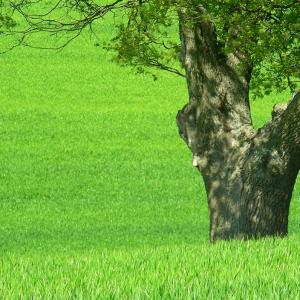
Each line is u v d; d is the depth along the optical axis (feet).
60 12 568.41
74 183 337.72
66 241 245.65
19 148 384.68
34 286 99.60
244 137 164.76
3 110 445.37
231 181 164.86
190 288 92.68
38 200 314.76
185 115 169.99
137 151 385.50
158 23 156.04
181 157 378.32
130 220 286.05
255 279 100.01
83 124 425.28
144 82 508.12
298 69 151.84
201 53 166.40
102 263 121.08
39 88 488.02
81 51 552.41
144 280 101.45
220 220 166.61
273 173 160.15
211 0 144.46
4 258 139.64
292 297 88.89
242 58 165.37
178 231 265.95
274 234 163.53
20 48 550.77
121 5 167.94
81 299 89.20
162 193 326.24
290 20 144.15
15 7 168.66
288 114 154.40
